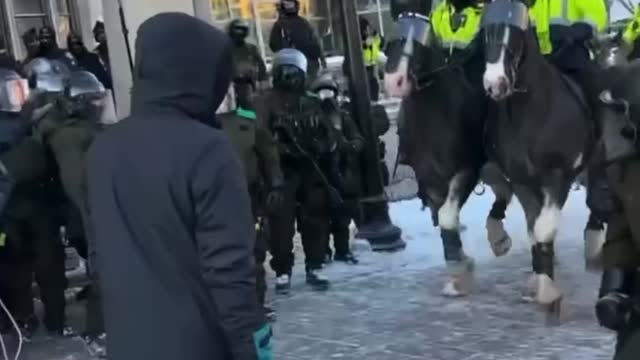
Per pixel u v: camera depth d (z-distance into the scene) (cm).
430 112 908
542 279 827
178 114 363
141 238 353
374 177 1229
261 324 352
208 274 345
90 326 848
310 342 847
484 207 1480
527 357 759
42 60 965
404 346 814
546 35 854
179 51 360
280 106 1003
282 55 1011
